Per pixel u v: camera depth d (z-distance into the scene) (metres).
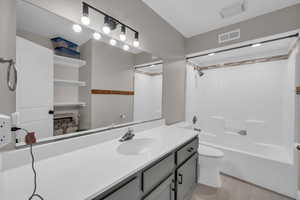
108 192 0.64
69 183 0.62
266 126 2.35
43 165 0.78
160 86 1.95
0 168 0.57
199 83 3.15
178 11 1.71
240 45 1.97
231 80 2.74
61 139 0.98
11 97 0.74
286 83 2.12
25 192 0.56
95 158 0.88
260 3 1.50
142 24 1.57
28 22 0.82
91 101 1.21
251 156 1.76
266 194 1.60
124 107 1.50
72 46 1.06
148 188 0.88
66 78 1.04
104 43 1.26
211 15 1.76
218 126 2.86
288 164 1.54
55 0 0.92
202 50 2.22
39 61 0.89
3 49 0.71
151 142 1.29
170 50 2.06
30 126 0.86
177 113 2.32
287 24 1.53
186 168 1.34
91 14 1.12
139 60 1.62
